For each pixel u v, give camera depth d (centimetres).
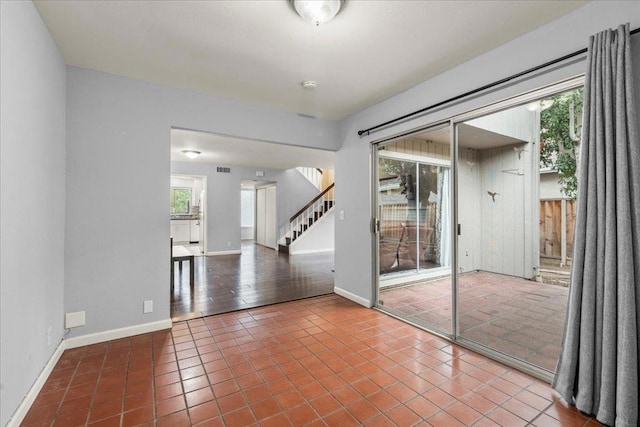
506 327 284
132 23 196
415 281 448
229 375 209
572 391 173
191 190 1077
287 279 507
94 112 259
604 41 164
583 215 171
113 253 266
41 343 195
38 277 189
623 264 153
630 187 155
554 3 179
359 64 253
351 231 386
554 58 194
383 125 329
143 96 281
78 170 251
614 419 155
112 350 245
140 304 278
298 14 187
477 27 203
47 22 195
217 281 491
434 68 262
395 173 420
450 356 237
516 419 164
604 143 164
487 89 233
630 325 150
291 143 371
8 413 150
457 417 166
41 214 194
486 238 310
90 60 244
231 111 329
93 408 173
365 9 182
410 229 443
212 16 189
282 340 266
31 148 177
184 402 179
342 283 403
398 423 161
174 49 229
